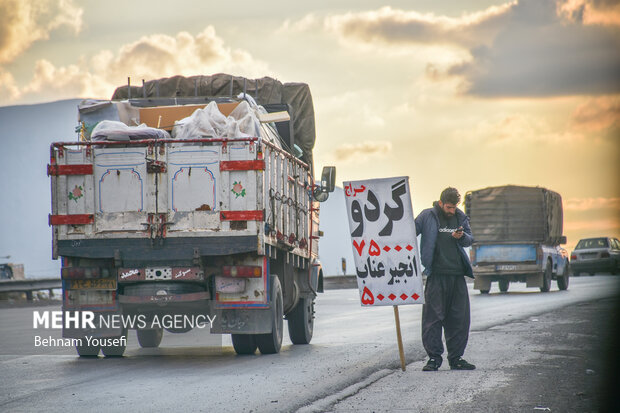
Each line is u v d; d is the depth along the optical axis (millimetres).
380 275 21203
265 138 26375
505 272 59562
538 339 27531
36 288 72000
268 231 24297
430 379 19297
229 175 23797
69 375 21281
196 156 23938
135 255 24016
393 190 21062
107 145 24312
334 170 32062
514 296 55094
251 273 23969
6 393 18328
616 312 38250
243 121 25172
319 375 20312
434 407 15758
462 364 20891
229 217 23688
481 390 17578
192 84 33000
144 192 24094
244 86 31438
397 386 18359
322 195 32156
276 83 33250
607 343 26344
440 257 21047
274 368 21969
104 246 24156
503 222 61281
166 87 33031
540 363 21703
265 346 25391
